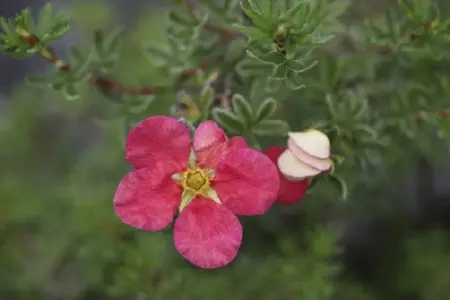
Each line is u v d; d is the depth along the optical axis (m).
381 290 0.40
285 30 0.29
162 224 0.29
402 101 0.34
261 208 0.28
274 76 0.29
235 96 0.30
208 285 0.36
